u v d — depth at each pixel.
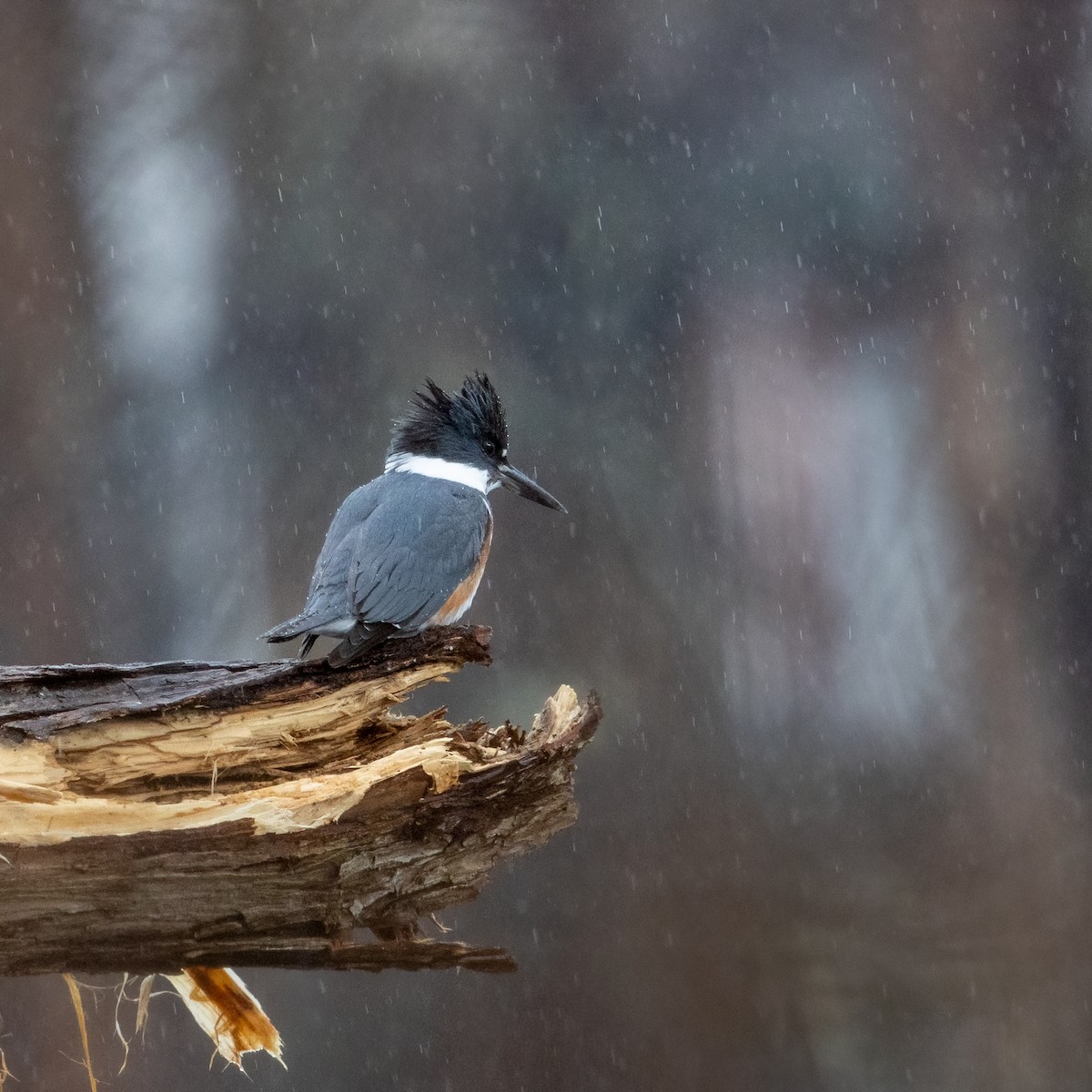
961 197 15.18
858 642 14.91
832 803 14.38
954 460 14.95
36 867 5.38
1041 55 15.06
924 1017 13.25
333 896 5.85
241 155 15.99
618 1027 13.60
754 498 15.39
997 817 14.05
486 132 16.09
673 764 14.65
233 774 5.82
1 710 5.48
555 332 15.67
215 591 14.77
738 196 15.61
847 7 15.66
